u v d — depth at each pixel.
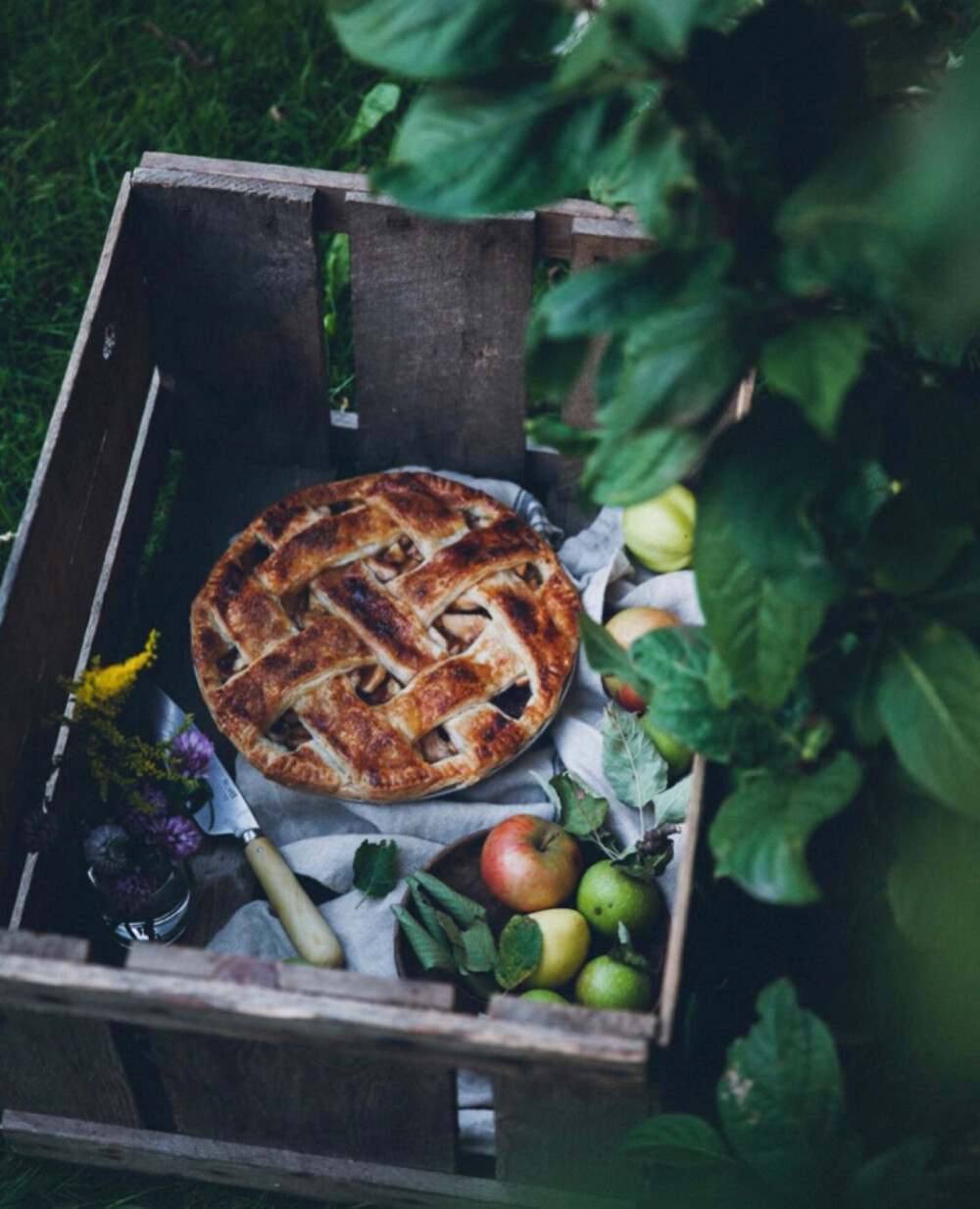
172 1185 1.95
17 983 1.66
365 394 2.12
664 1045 1.64
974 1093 1.75
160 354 2.11
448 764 1.94
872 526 1.54
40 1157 1.94
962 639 1.54
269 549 2.04
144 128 2.45
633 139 1.53
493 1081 1.71
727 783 1.84
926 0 1.76
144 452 2.12
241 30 2.49
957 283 1.37
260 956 1.94
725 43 1.52
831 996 1.87
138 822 1.84
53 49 2.48
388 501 2.03
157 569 2.15
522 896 1.90
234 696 1.94
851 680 1.57
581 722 2.00
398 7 1.48
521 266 2.00
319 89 2.47
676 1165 1.74
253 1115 1.83
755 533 1.50
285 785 1.93
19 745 1.88
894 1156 1.65
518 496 2.14
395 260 2.00
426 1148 1.83
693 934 1.89
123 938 1.95
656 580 2.05
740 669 1.53
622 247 1.97
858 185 1.41
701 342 1.44
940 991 1.70
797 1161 1.66
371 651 1.97
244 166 1.99
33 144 2.45
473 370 2.08
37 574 1.89
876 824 1.68
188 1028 1.68
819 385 1.42
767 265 1.50
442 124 1.49
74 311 2.37
